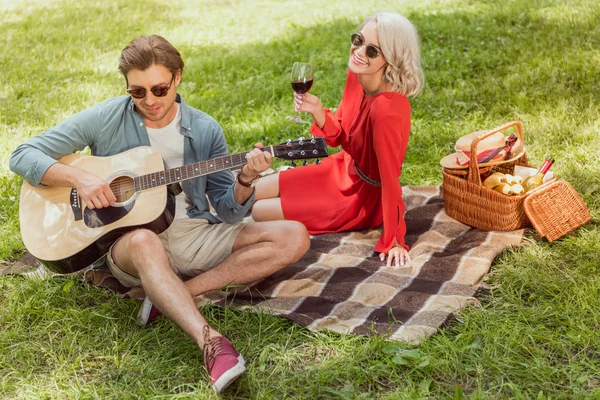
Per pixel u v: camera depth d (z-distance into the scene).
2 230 4.23
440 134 5.41
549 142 5.11
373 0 10.62
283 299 3.47
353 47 3.76
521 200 3.97
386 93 3.73
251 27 9.34
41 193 3.37
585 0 8.40
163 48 3.11
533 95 5.95
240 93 6.48
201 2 11.16
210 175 3.45
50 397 2.86
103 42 8.62
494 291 3.54
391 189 3.74
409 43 3.68
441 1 9.89
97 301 3.49
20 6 10.70
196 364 3.01
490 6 9.00
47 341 3.23
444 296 3.45
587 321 3.21
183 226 3.46
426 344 3.07
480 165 4.12
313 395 2.84
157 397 2.82
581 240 3.89
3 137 5.54
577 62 6.46
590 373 2.90
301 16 9.86
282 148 3.15
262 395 2.81
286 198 4.10
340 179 4.11
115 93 6.73
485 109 5.87
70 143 3.33
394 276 3.66
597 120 5.37
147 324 3.28
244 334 3.23
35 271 3.74
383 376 2.94
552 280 3.53
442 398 2.78
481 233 4.04
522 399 2.74
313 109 3.88
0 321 3.36
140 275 3.05
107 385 2.94
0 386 2.91
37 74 7.29
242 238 3.47
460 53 7.12
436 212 4.37
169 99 3.21
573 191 4.04
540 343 3.12
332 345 3.12
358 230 4.17
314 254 3.95
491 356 3.01
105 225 3.25
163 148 3.42
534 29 7.71
